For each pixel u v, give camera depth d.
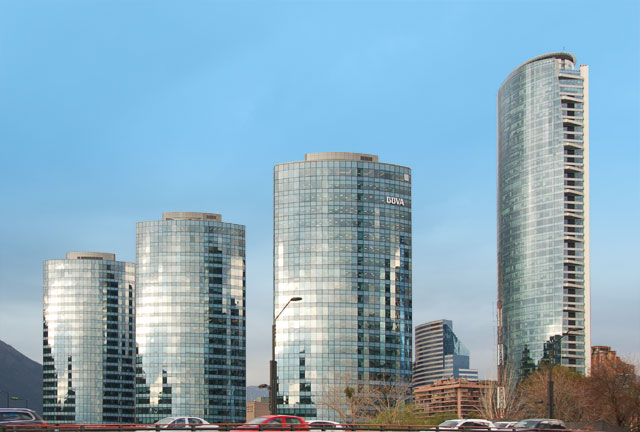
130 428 62.84
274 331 76.44
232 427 68.00
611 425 112.44
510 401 178.12
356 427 79.19
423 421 157.62
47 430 60.59
